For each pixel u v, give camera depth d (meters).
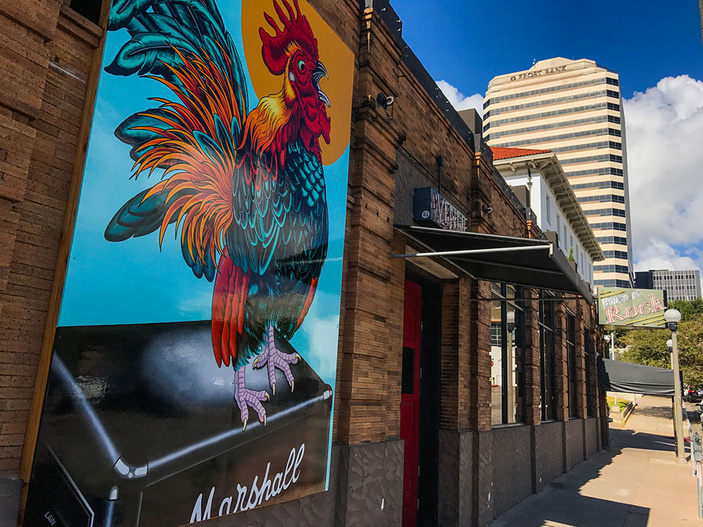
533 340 12.68
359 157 5.63
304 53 4.76
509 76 125.44
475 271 7.99
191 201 3.46
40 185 2.79
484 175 9.85
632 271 123.38
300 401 4.37
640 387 21.80
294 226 4.46
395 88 6.49
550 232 15.58
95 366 2.82
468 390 8.52
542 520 9.30
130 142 3.10
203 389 3.44
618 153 112.12
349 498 4.86
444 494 7.83
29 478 2.53
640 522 9.40
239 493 3.66
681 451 18.27
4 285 2.54
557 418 15.40
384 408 5.61
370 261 5.56
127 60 3.13
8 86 2.60
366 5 6.02
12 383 2.61
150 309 3.13
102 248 2.91
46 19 2.79
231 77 3.88
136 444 2.98
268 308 4.10
